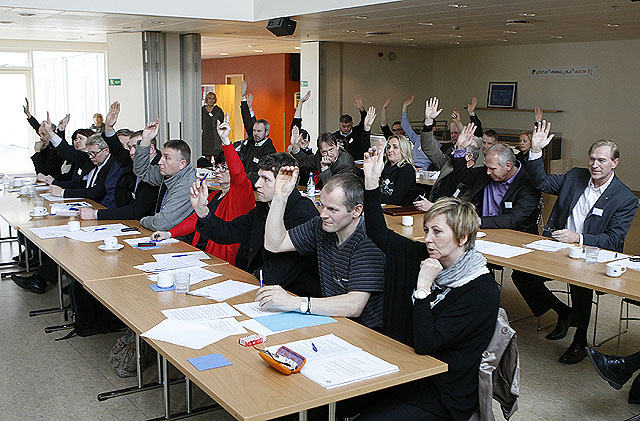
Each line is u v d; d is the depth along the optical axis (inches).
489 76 592.1
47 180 286.4
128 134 263.7
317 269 140.5
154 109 473.4
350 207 119.1
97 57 659.4
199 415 144.3
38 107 643.5
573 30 426.6
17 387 157.9
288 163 144.7
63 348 183.3
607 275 144.7
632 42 490.9
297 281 141.7
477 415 105.1
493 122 595.5
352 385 89.4
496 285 106.0
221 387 88.3
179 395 155.0
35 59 633.0
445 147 396.2
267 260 144.0
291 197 147.5
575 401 153.9
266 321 114.3
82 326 192.9
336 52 569.9
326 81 568.7
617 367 144.4
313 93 568.4
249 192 179.2
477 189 212.1
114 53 478.0
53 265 228.2
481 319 101.8
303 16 366.3
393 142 245.3
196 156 494.3
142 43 462.6
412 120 633.6
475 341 102.9
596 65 513.7
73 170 302.4
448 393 102.7
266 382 90.1
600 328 203.6
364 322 120.3
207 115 553.0
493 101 589.6
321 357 98.3
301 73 577.9
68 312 213.0
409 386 106.3
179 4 372.2
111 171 246.5
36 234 185.0
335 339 106.2
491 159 198.2
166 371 138.9
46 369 168.9
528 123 566.9
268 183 144.6
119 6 357.1
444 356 103.7
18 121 639.1
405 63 617.3
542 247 172.2
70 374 166.1
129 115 476.7
